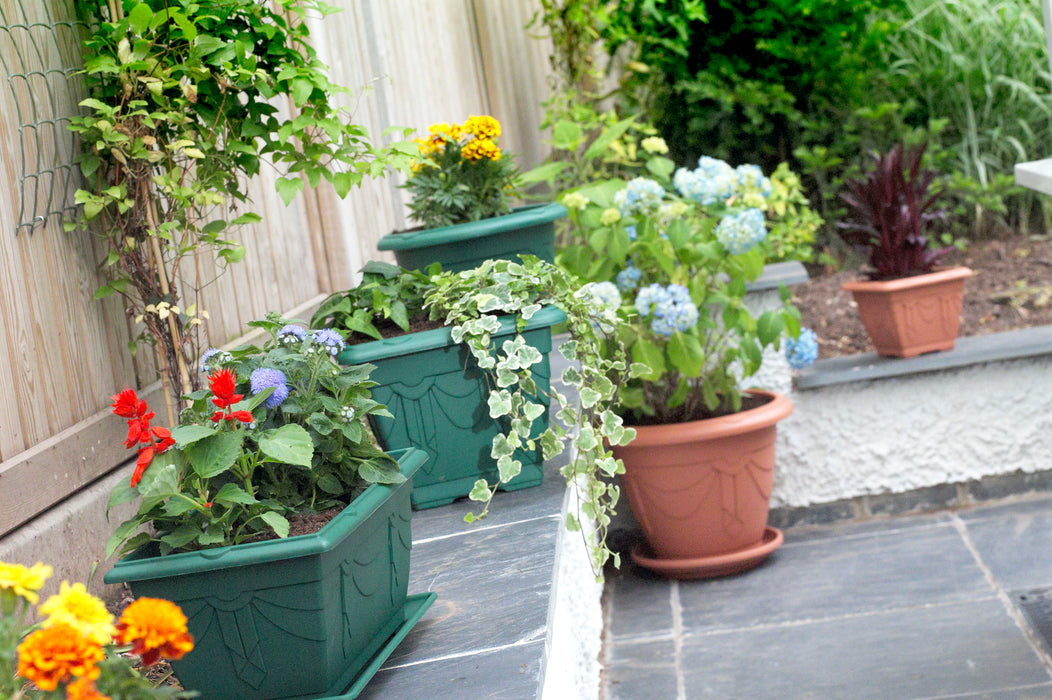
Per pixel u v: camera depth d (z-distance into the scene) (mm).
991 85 5227
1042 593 2818
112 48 1826
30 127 1726
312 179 1998
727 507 3146
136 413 1198
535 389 2025
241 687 1241
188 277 2178
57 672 764
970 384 3555
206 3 1841
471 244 2422
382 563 1389
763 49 5320
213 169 1944
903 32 5484
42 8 1793
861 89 5320
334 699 1236
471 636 1441
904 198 3619
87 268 1863
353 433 1384
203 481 1255
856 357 3791
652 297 2994
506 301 2088
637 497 3189
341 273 2998
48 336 1719
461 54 4477
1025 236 5039
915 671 2529
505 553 1782
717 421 3055
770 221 4977
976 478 3588
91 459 1790
